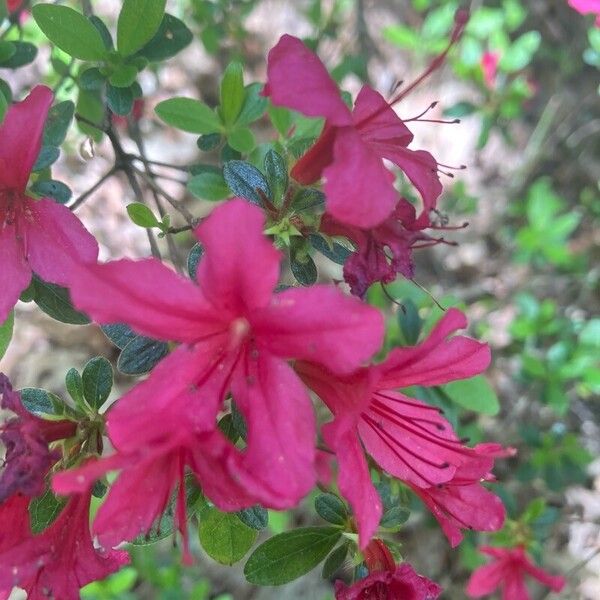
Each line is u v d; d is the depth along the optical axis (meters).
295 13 0.45
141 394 0.11
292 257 0.15
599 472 0.38
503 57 0.36
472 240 0.44
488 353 0.14
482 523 0.15
